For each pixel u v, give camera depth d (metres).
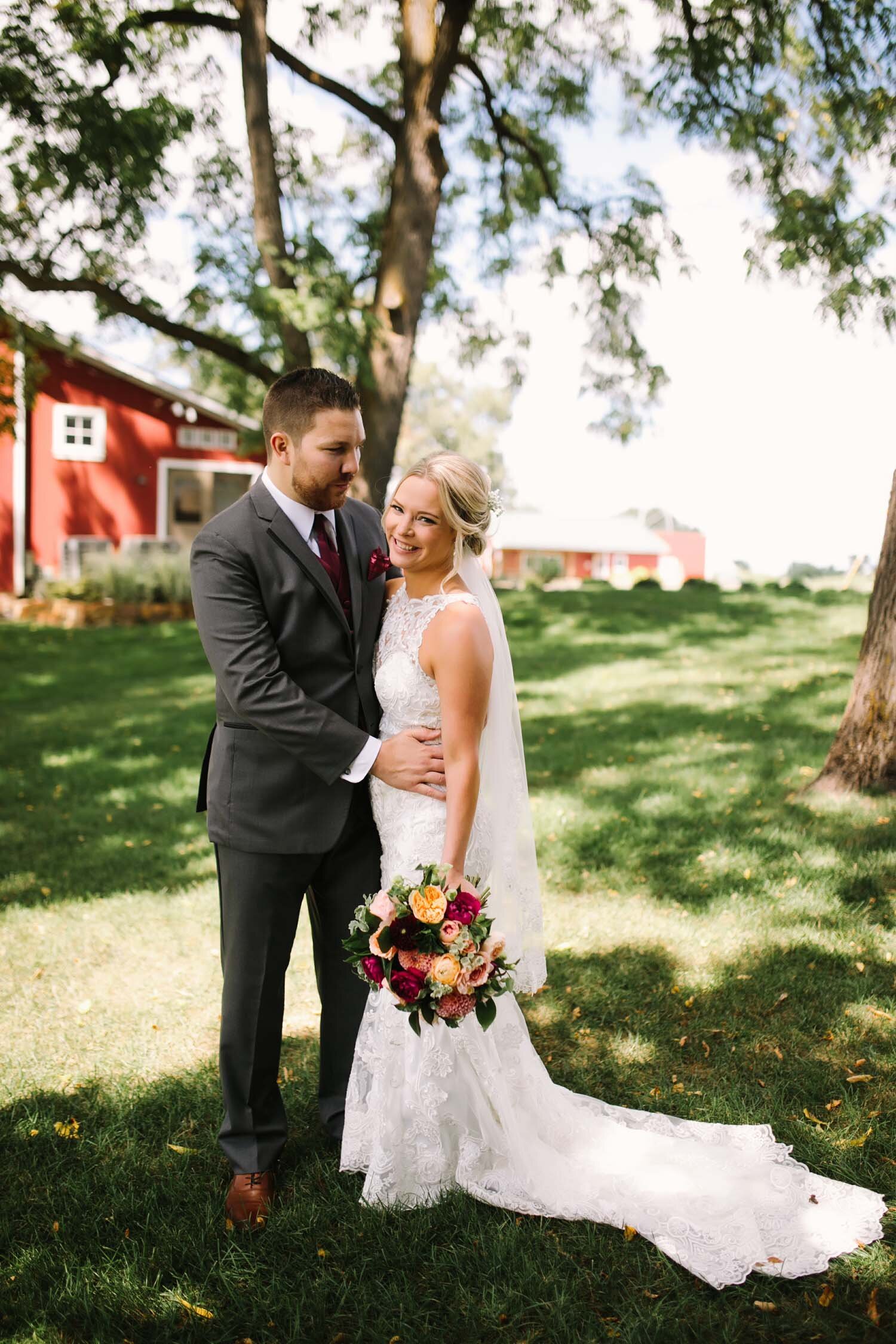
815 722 7.81
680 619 14.48
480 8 12.56
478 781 2.47
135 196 11.81
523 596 17.52
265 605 2.58
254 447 13.32
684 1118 2.93
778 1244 2.36
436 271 14.40
